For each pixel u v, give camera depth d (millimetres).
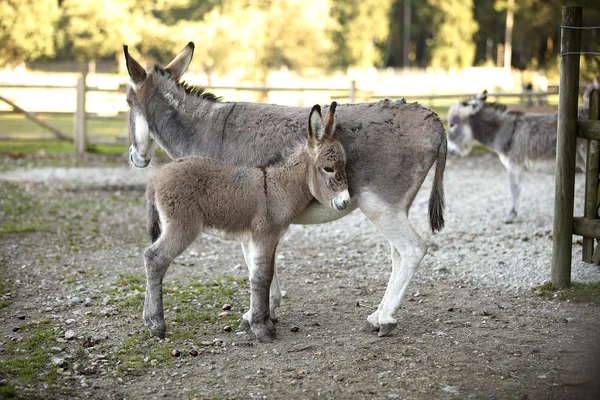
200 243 8516
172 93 5582
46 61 38125
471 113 9805
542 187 11922
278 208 5043
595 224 6297
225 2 35812
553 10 36844
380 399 4152
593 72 13875
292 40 32312
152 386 4391
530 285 6539
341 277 7055
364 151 5059
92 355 4871
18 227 8859
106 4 29938
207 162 5051
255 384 4398
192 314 5758
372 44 52750
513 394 4180
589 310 5793
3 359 4766
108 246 8234
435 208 5266
